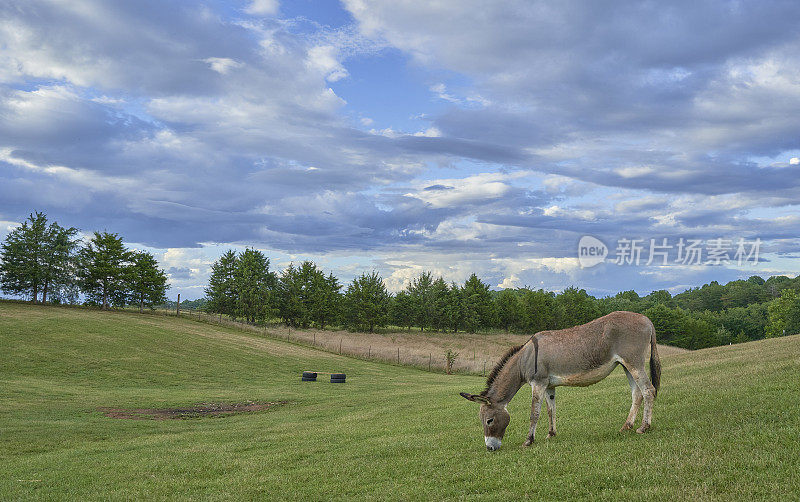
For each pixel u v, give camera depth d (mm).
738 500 5914
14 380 34719
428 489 8289
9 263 79312
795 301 119000
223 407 28391
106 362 43438
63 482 11914
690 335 131250
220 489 9938
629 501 6438
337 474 10141
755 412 9727
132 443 17469
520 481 7930
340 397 31438
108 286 83562
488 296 109062
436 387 33781
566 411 14562
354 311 98562
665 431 9320
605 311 137375
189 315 86125
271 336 75188
